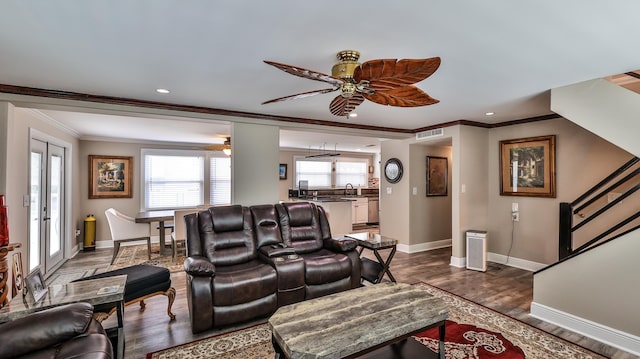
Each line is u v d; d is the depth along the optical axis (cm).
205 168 723
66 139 516
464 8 156
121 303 207
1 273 251
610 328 247
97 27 176
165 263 493
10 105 291
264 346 245
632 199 349
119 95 319
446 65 234
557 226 417
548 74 254
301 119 441
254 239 348
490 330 268
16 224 333
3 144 283
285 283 298
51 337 154
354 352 167
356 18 167
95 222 599
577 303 267
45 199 441
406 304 211
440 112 401
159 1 150
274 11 160
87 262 504
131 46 203
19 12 159
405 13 161
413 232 565
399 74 177
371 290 236
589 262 260
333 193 952
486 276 418
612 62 228
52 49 206
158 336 261
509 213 471
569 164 404
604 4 151
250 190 407
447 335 259
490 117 434
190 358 229
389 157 602
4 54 214
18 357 146
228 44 200
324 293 321
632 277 238
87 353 147
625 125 250
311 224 388
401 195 575
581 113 273
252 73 255
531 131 443
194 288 259
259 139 413
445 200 611
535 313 294
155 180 673
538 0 148
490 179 495
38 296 195
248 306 279
